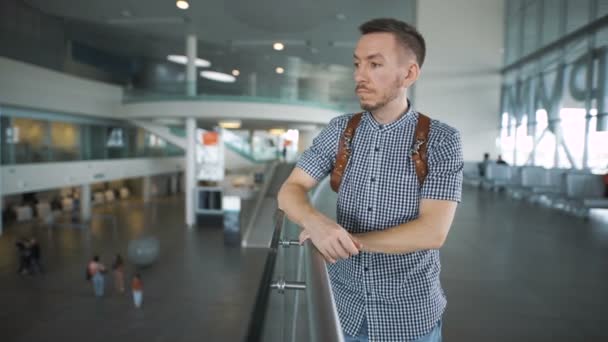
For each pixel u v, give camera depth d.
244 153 29.23
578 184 7.90
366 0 14.02
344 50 21.23
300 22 15.12
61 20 17.80
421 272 1.05
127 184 32.28
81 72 22.56
